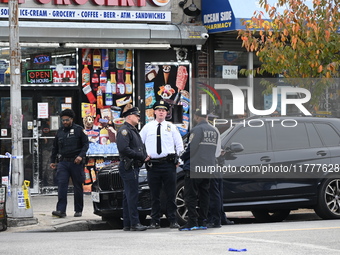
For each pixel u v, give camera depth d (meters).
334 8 18.84
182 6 21.86
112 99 21.44
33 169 20.92
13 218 15.98
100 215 15.93
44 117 20.98
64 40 20.47
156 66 21.81
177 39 21.31
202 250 11.06
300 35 18.94
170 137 14.62
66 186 17.17
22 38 20.09
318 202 16.14
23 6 20.22
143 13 21.17
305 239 12.23
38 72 20.91
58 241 12.66
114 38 20.77
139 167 14.70
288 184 15.95
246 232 13.51
